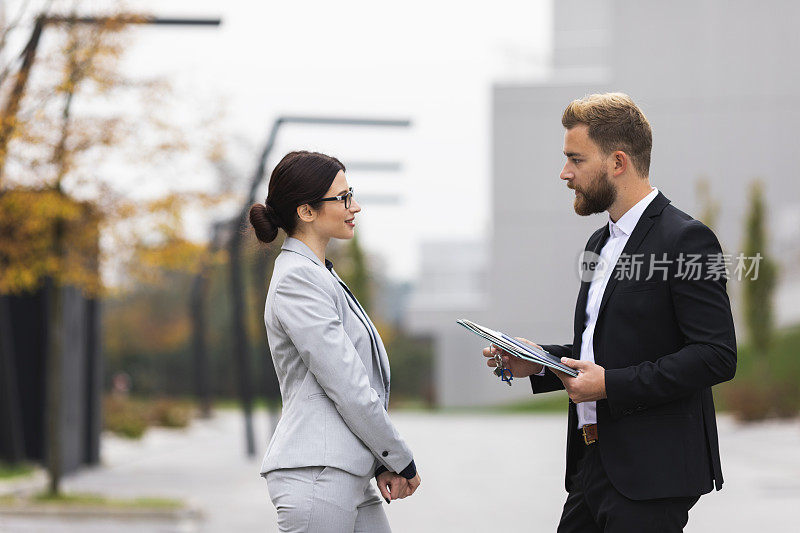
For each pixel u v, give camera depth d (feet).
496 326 205.16
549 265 203.72
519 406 209.97
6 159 54.08
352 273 213.46
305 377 18.65
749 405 130.00
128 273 67.92
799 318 174.70
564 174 19.16
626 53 193.06
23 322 80.79
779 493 65.16
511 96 204.85
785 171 186.50
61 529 53.01
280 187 19.27
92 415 87.86
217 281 276.82
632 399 17.69
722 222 187.01
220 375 282.36
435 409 216.33
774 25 187.73
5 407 79.56
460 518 56.80
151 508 57.82
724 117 188.65
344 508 18.20
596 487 19.04
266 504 63.77
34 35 51.03
